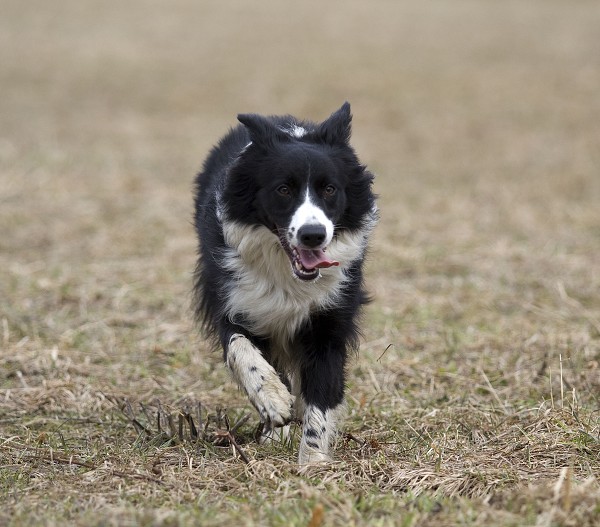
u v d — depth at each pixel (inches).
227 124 1208.2
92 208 777.6
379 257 640.4
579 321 505.7
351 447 339.0
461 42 1879.9
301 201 322.7
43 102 1323.8
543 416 344.8
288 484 277.9
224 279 348.5
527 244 680.4
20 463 315.3
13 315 510.9
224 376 429.1
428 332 495.5
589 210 782.5
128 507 263.4
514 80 1502.2
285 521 249.0
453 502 267.4
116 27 2001.7
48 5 2231.8
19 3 2239.2
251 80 1496.1
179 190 861.8
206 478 291.0
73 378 420.5
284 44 1851.6
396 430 354.0
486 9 2383.1
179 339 480.4
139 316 518.3
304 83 1471.5
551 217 762.8
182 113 1275.8
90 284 574.6
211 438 339.6
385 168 973.8
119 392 403.9
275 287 342.0
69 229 709.9
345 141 347.3
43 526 251.1
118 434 353.7
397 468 298.8
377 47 1827.0
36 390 402.0
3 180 854.5
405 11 2353.6
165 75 1539.1
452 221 753.6
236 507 265.9
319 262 316.2
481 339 474.3
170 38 1894.7
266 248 338.0
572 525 245.1
